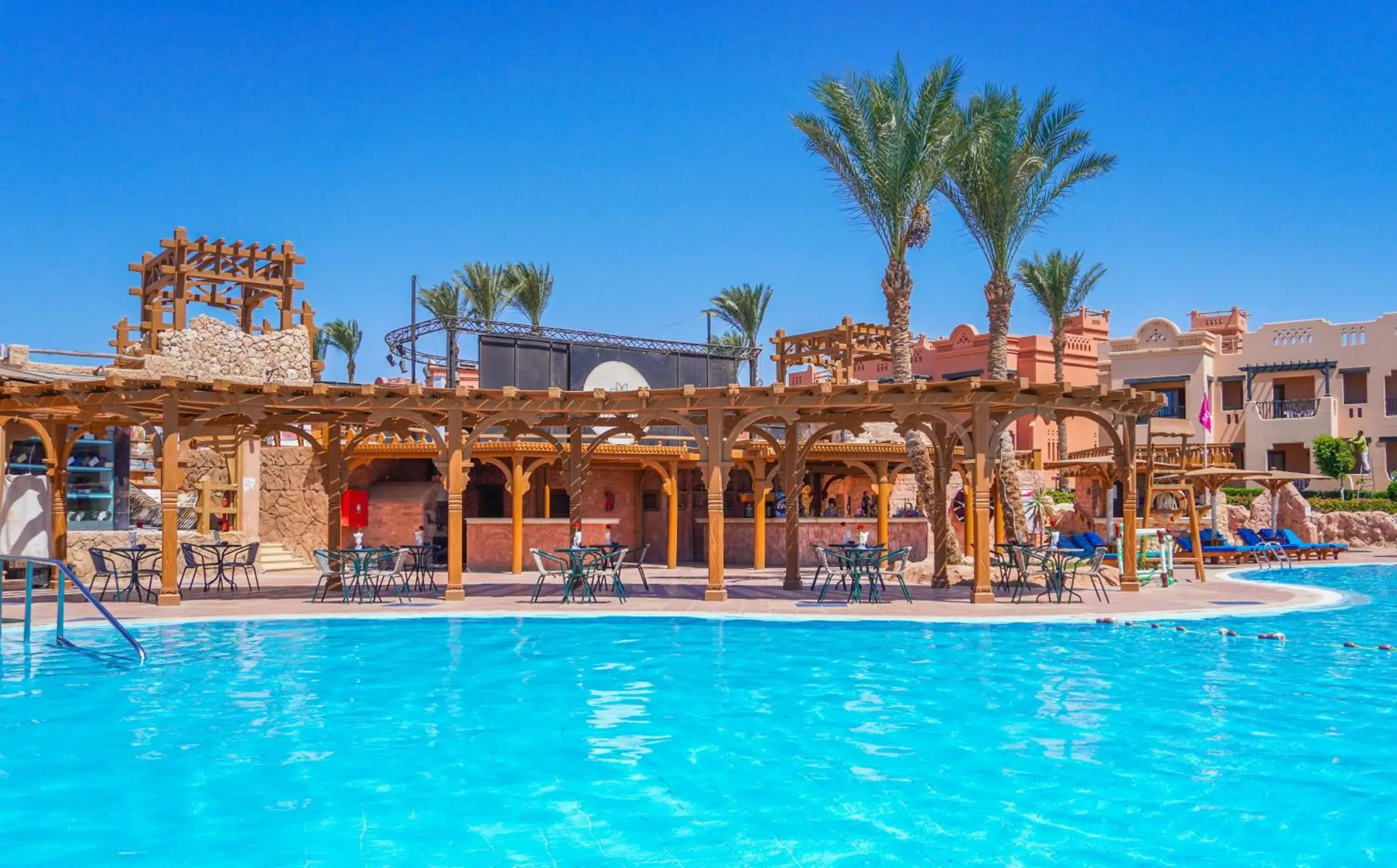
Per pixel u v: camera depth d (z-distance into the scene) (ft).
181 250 91.71
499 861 19.45
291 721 30.81
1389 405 141.69
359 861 19.48
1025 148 74.90
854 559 61.05
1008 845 20.33
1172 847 20.26
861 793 23.58
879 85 73.00
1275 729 29.66
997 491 88.43
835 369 116.37
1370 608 59.62
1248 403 149.38
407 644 46.06
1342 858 19.69
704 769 25.63
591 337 96.63
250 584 73.00
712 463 61.00
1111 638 47.37
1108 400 62.08
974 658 42.06
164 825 21.50
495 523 92.27
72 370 84.38
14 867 19.11
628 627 51.67
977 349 163.12
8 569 69.00
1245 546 101.24
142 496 98.84
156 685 36.40
